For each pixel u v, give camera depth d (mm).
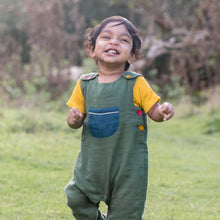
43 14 15695
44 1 15859
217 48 15391
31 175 5551
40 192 4859
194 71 16172
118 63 3121
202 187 5742
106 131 3033
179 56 16250
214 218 4250
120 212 3033
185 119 13867
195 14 18000
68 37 16219
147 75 17453
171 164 7184
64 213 4152
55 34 15969
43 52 15844
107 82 3127
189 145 9898
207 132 12062
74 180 3168
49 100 15266
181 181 5969
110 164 3023
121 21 3203
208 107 14383
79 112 2977
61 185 5199
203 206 4766
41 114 10688
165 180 5902
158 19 17562
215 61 16141
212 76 16828
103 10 21031
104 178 3055
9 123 9430
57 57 16078
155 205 4652
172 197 5059
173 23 17609
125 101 3037
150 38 17172
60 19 16062
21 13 18438
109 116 3031
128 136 3010
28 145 7559
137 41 3324
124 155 3006
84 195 3127
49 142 8023
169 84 17234
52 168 6137
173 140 10375
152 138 10148
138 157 3027
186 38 15719
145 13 17531
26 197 4609
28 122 9445
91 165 3080
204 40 15898
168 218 4160
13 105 13875
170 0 18812
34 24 15828
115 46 3092
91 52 3365
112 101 3043
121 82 3082
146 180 3078
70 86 14664
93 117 3082
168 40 17844
